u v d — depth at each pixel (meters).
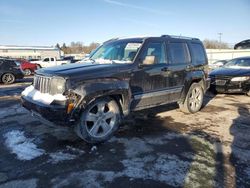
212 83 9.50
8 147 4.29
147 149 4.26
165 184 3.21
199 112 6.81
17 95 9.53
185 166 3.68
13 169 3.56
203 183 3.25
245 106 7.59
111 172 3.49
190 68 6.36
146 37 5.52
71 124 4.09
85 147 4.30
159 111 6.76
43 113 4.09
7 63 14.30
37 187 3.13
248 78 8.98
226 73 9.31
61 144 4.42
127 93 4.74
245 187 3.18
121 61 5.20
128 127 5.38
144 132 5.09
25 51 48.12
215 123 5.80
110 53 5.61
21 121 5.74
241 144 4.55
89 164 3.71
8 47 47.34
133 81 5.01
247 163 3.81
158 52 5.63
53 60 32.94
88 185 3.18
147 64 5.13
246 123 5.83
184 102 6.51
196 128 5.41
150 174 3.45
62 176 3.38
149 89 5.35
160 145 4.44
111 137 4.77
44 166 3.64
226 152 4.20
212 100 8.55
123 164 3.72
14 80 14.51
